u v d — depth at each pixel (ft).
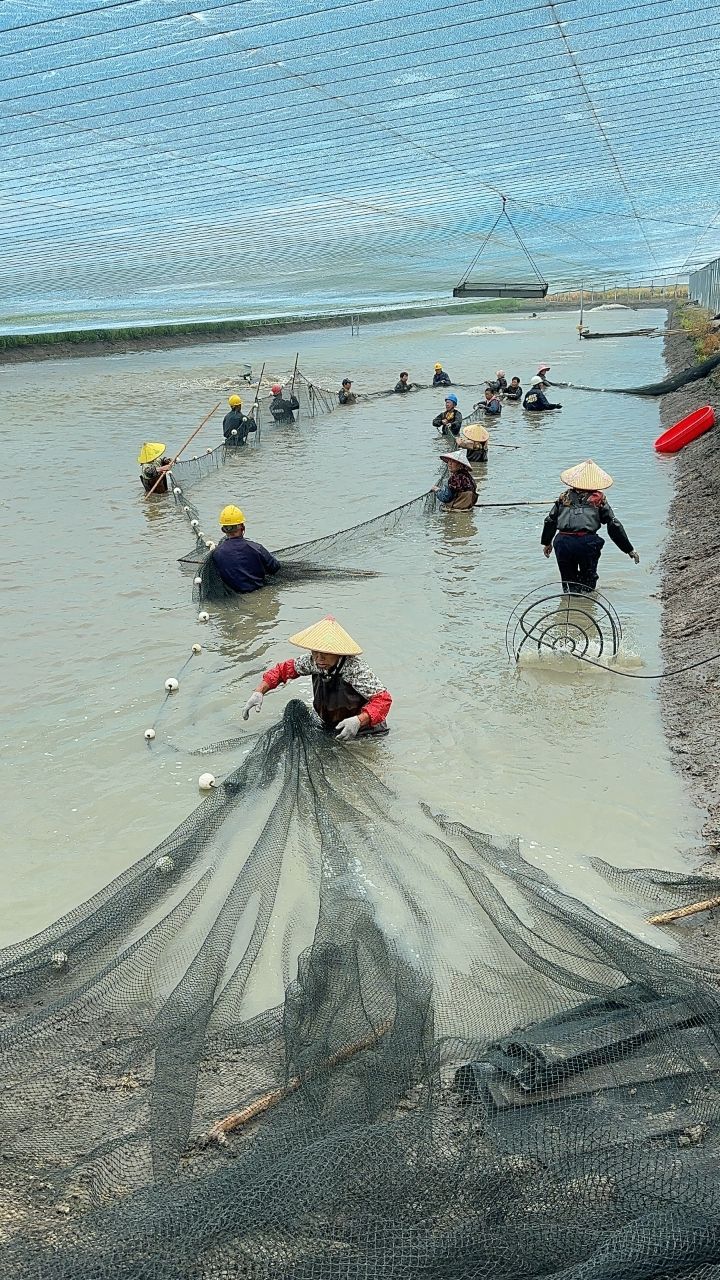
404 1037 14.17
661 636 31.91
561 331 170.30
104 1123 13.87
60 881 20.27
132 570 41.60
